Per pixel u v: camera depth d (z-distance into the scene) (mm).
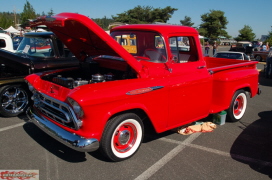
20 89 5121
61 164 3361
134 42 4055
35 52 5762
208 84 4320
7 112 5012
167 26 3904
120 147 3465
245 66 5312
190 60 4273
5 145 3842
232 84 4801
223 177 3195
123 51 3332
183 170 3312
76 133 3104
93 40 3689
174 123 3951
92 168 3287
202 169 3357
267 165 3523
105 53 4125
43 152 3666
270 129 4895
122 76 3844
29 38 6051
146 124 4793
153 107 3559
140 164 3428
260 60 22281
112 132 3215
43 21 3383
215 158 3668
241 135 4551
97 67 4344
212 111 4570
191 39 4160
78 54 4492
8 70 4961
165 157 3639
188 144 4098
